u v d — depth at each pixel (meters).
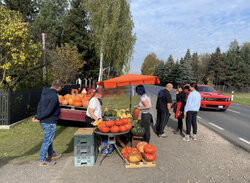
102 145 4.32
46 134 3.64
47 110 3.50
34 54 9.68
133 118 4.91
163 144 5.09
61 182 3.11
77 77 25.88
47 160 3.90
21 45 8.73
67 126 7.34
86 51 27.56
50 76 13.91
